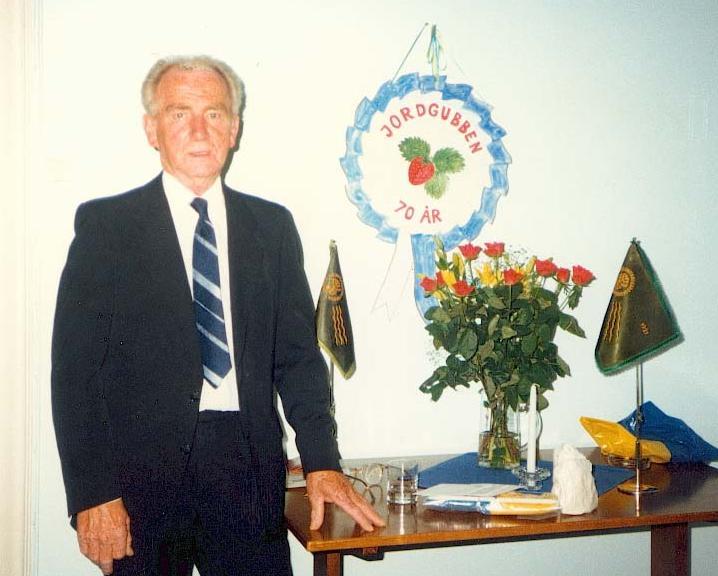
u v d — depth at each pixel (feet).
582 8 7.13
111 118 6.05
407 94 6.73
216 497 5.14
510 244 7.01
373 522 4.99
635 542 7.43
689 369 7.47
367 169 6.65
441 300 6.31
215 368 5.36
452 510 5.25
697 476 6.17
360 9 6.61
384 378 6.75
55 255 6.00
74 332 4.98
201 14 6.23
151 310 5.14
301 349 5.72
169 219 5.40
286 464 6.14
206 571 5.36
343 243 6.62
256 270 5.66
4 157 5.88
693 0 7.41
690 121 7.43
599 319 7.25
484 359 6.09
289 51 6.45
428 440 6.87
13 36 5.88
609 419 7.28
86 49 6.00
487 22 6.91
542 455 6.75
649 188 7.35
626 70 7.26
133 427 5.02
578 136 7.16
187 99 6.02
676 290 7.43
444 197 6.84
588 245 7.21
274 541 5.30
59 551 6.05
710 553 7.52
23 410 5.96
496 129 6.95
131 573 4.96
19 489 5.97
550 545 7.22
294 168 6.48
